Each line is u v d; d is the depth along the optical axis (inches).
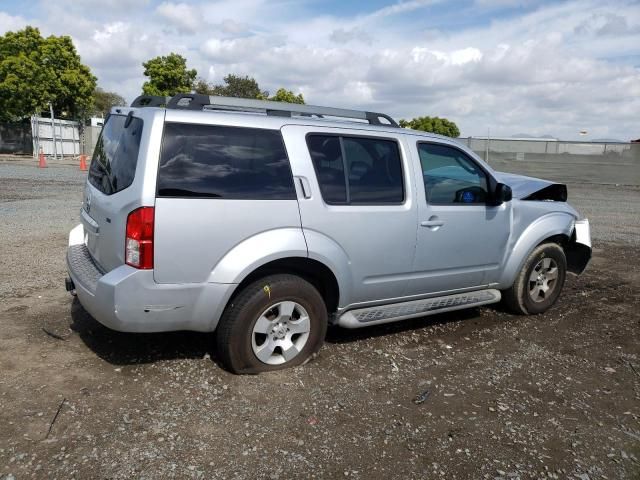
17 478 110.3
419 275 189.9
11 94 1226.6
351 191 170.9
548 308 235.9
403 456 126.1
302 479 115.6
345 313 177.5
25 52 1248.8
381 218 174.7
